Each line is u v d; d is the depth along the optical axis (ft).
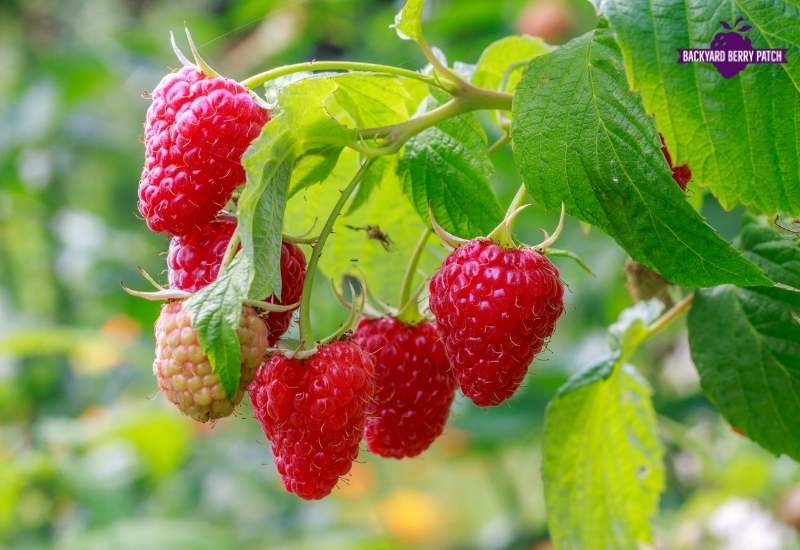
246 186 0.79
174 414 1.84
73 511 1.86
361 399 0.86
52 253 2.34
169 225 0.84
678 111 0.83
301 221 0.98
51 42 2.92
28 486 1.84
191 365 0.82
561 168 0.85
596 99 0.84
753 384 0.97
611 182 0.84
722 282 0.83
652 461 1.04
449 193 0.92
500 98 0.90
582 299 1.68
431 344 0.95
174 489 2.08
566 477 1.04
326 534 2.01
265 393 0.86
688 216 0.83
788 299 0.96
